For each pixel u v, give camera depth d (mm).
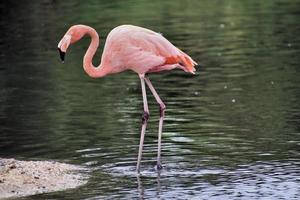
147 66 11539
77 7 29422
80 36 11586
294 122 13617
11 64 20109
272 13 27281
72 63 20172
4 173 10945
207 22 25766
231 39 22547
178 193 10180
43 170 11172
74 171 11250
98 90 16984
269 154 11844
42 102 15938
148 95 16328
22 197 10148
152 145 12508
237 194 10070
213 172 11078
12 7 29391
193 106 15109
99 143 12703
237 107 14883
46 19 26672
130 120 14211
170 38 22844
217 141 12625
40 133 13445
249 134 12961
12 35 23938
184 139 12797
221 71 18406
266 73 17953
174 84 17297
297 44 21391
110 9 28891
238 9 28609
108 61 11680
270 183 10492
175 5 29844
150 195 10133
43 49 21844
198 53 20562
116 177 10961
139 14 27797
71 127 13805
